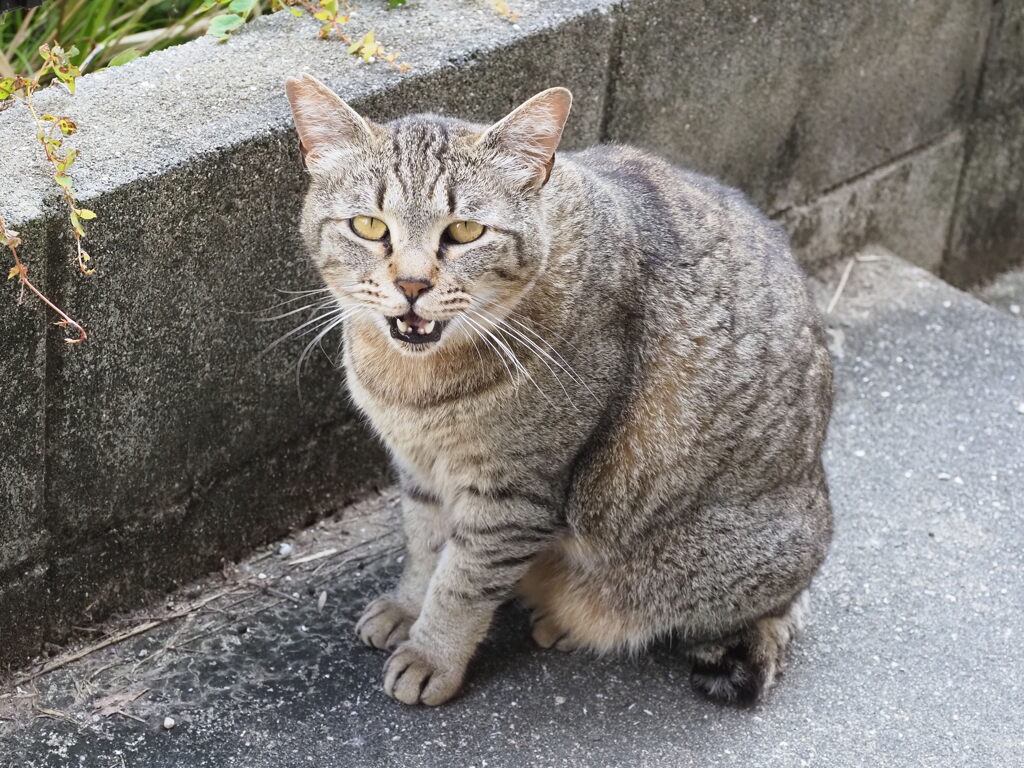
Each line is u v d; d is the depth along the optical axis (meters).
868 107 5.16
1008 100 5.80
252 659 3.57
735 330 3.39
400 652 3.50
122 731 3.34
